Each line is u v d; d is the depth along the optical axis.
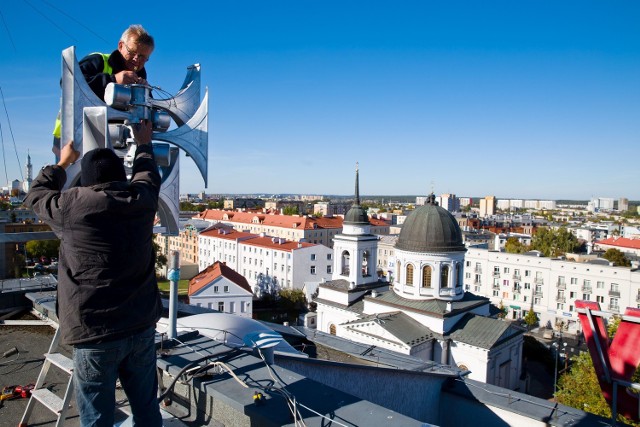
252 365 5.75
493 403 12.52
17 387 6.52
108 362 3.54
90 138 5.14
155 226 6.45
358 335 35.16
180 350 6.20
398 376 11.54
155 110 5.54
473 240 96.88
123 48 5.90
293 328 17.12
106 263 3.46
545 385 43.50
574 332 62.44
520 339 35.38
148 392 3.99
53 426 5.58
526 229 145.62
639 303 57.09
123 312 3.55
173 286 6.43
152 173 4.00
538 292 66.56
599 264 62.50
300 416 4.36
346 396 4.96
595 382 27.61
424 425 4.34
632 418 6.61
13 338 8.73
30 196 3.76
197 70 6.67
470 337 32.69
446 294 36.03
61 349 8.19
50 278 11.74
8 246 30.98
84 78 5.44
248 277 84.69
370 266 42.78
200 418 5.39
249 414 4.68
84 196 3.43
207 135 6.56
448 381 13.91
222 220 127.88
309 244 78.25
